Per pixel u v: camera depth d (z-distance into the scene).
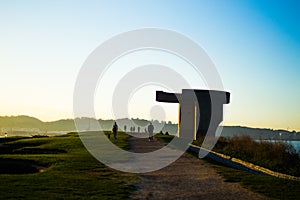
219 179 14.36
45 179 13.09
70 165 17.08
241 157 21.89
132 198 10.75
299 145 20.08
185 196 11.21
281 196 11.24
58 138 37.00
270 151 20.34
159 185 13.00
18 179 12.91
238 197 11.12
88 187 11.98
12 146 30.34
